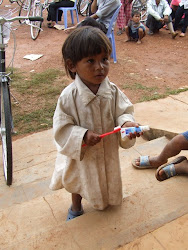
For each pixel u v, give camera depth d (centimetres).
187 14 807
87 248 163
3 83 286
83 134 152
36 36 784
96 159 168
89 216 185
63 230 176
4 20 271
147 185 252
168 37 835
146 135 364
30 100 470
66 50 145
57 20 928
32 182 298
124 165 292
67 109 159
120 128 153
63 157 189
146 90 488
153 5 826
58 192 260
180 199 195
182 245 159
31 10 946
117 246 162
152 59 655
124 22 859
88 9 984
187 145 220
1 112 306
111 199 185
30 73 581
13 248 167
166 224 173
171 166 228
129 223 178
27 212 236
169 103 429
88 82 154
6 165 291
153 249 158
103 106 159
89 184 174
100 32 141
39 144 367
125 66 611
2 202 273
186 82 522
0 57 283
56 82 535
